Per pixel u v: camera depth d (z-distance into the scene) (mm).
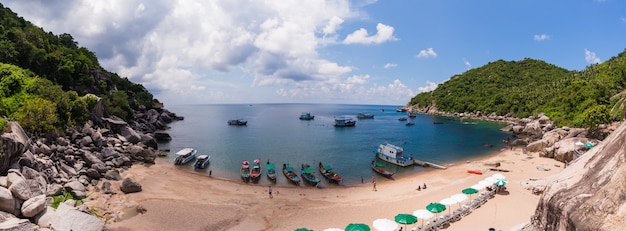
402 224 33500
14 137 36719
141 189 47438
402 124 173500
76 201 39250
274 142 104875
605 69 158625
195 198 45938
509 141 103938
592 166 21641
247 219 39125
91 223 30734
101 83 103750
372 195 49094
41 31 103125
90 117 74438
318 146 97250
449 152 87438
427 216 33000
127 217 37750
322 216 40094
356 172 65875
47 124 52656
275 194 49406
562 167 61000
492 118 195625
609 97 120625
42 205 29797
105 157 59188
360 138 116062
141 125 113125
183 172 61750
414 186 53406
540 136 106875
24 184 30109
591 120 81062
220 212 40844
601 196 18156
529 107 177000
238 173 63250
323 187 54438
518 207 39219
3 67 61250
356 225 30828
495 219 35875
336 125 160500
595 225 17219
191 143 100062
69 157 49062
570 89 148750
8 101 54344
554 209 21422
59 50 98062
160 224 36469
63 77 88500
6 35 79500
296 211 41875
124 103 106625
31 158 39781
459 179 56219
